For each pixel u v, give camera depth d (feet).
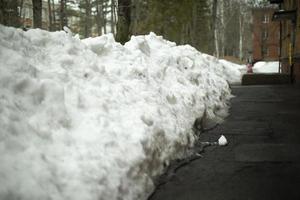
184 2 88.63
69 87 14.44
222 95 33.53
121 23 38.27
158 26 82.64
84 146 12.22
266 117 27.14
